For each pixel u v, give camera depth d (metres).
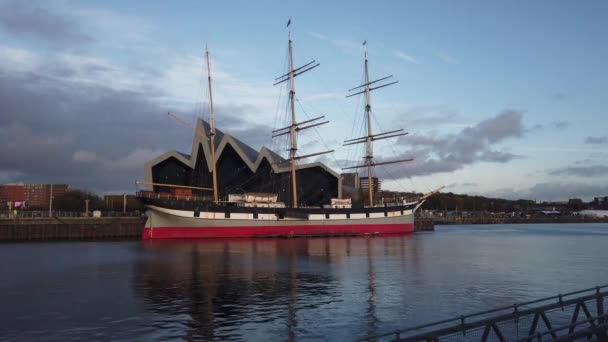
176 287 26.92
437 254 48.19
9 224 67.94
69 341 16.59
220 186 91.81
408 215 89.94
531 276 32.47
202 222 68.94
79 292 25.38
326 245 58.25
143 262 38.88
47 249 52.44
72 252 48.31
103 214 96.75
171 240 66.25
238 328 18.30
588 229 143.62
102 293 25.08
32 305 22.16
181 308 21.58
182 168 92.19
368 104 95.00
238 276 31.19
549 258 45.78
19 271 33.50
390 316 20.31
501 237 88.56
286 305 22.28
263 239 68.94
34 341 16.56
